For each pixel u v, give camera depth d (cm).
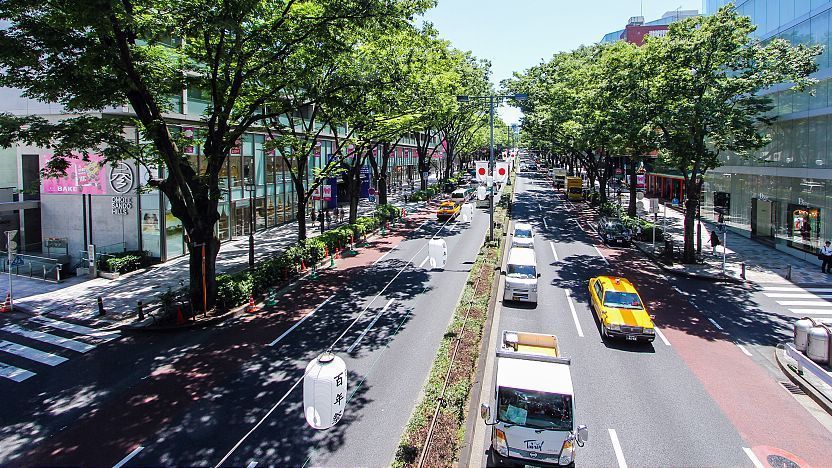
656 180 6222
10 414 1216
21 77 1525
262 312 1970
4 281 2420
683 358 1545
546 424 984
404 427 1144
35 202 2806
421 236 3697
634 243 3381
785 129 3053
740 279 2452
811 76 2697
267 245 3300
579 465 1010
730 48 2427
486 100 4897
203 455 1043
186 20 1541
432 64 3177
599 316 1816
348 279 2462
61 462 1022
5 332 1762
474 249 3192
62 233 2833
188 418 1188
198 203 1925
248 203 3691
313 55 1958
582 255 3061
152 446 1075
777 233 3241
